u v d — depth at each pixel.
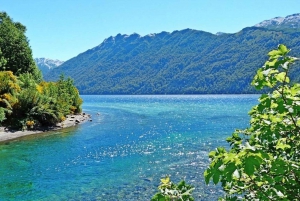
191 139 27.83
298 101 2.66
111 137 30.00
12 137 29.47
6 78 35.34
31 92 34.72
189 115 53.03
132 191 14.22
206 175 2.19
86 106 90.19
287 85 2.75
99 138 29.44
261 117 3.52
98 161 20.17
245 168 1.98
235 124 38.22
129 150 23.58
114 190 14.38
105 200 13.09
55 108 37.62
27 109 34.34
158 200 3.15
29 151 23.27
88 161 20.19
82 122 43.72
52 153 22.59
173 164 18.97
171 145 25.17
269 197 2.90
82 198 13.34
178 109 69.94
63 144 26.23
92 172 17.55
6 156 21.48
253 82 2.82
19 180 15.94
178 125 38.56
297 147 3.33
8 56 47.25
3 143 26.59
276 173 2.71
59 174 17.08
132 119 48.09
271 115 3.21
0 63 42.75
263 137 3.42
